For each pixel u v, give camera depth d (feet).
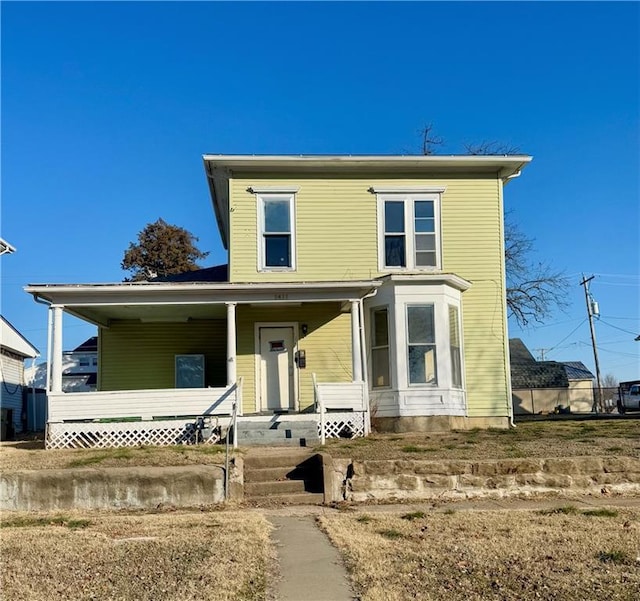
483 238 62.44
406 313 56.75
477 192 63.10
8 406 102.37
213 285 52.13
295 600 19.70
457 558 23.50
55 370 50.70
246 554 24.17
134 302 52.26
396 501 35.91
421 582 21.01
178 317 63.21
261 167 61.05
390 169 62.44
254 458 39.34
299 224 61.05
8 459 41.27
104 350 63.93
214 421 50.70
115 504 34.76
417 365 56.39
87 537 27.45
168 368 64.03
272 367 60.18
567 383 158.81
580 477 37.47
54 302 51.67
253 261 60.08
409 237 61.77
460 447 43.19
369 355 58.23
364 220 61.67
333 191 61.87
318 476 37.81
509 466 37.11
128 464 37.91
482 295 61.62
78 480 34.88
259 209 60.95
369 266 61.00
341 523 29.55
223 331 64.95
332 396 52.60
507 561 23.11
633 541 25.61
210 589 20.34
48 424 49.80
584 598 19.38
